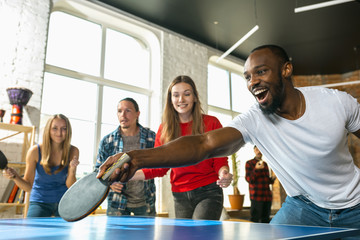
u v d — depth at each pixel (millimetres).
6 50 3703
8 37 3742
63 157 2402
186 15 5184
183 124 1939
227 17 5238
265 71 1072
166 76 5281
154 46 5406
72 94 4402
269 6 4891
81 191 922
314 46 6227
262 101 1118
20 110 3406
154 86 5281
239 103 7129
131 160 904
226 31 5719
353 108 1164
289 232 753
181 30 5664
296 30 5629
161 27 5410
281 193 6680
